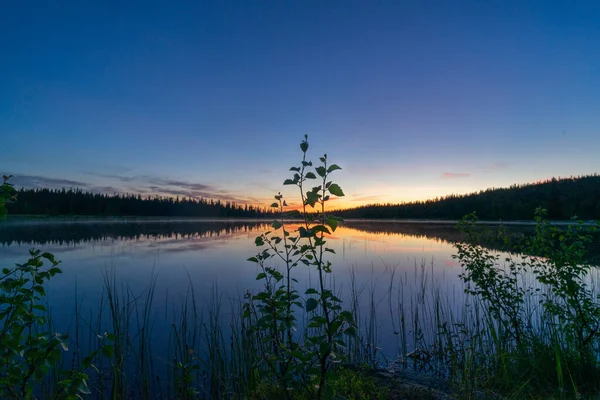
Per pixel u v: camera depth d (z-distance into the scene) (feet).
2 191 9.40
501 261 39.63
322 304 9.89
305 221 10.27
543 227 20.61
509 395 15.75
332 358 9.81
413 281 47.29
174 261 67.15
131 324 29.35
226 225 265.95
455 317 31.58
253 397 15.35
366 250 86.07
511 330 24.82
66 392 9.43
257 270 54.85
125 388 18.65
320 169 9.55
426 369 21.93
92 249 87.45
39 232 149.07
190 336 26.02
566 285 19.04
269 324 11.41
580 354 18.33
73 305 35.27
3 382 9.04
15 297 9.97
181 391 17.43
